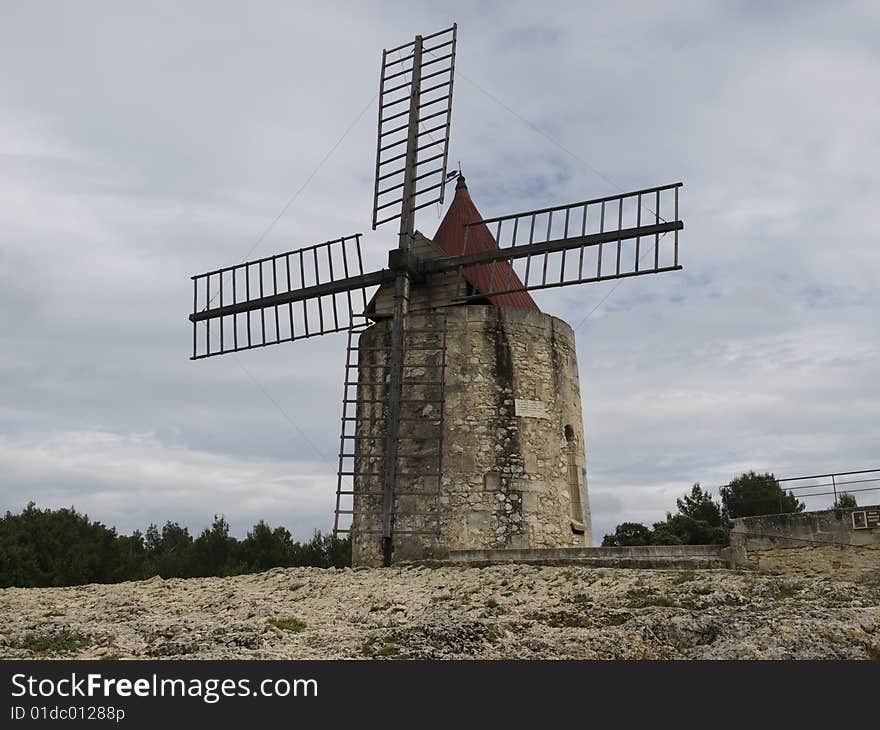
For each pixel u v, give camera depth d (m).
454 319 21.56
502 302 22.77
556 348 22.38
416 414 21.19
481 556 18.55
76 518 40.16
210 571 42.91
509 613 14.27
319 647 12.55
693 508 45.78
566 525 21.31
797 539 15.59
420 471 20.83
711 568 15.95
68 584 36.09
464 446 20.83
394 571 18.64
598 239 21.41
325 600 16.53
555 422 21.78
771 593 13.73
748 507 44.25
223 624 14.18
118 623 15.10
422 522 20.47
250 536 42.88
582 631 12.92
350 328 22.05
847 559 15.16
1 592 19.81
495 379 21.28
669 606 13.62
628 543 41.53
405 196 22.75
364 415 22.02
